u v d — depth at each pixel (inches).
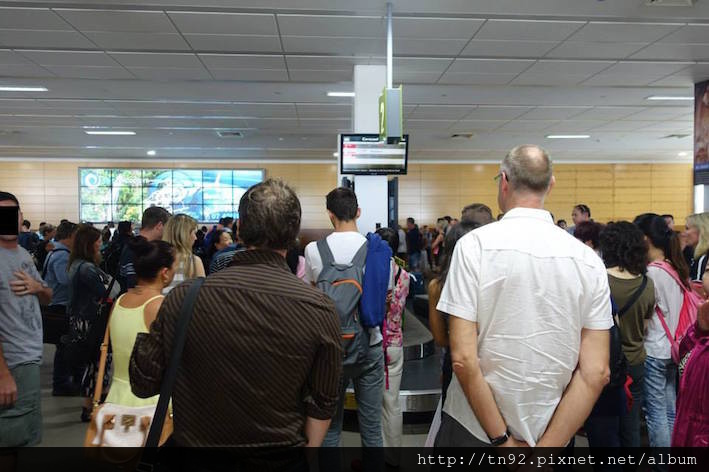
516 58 236.5
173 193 615.2
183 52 226.5
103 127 410.3
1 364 74.8
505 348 52.2
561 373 52.3
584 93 303.0
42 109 343.3
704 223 119.8
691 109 347.6
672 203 658.8
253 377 45.5
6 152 558.3
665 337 101.2
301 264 130.6
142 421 75.5
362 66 243.8
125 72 256.8
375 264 88.3
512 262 52.1
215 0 172.1
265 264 48.8
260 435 46.2
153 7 178.2
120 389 80.5
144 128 415.8
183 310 46.0
